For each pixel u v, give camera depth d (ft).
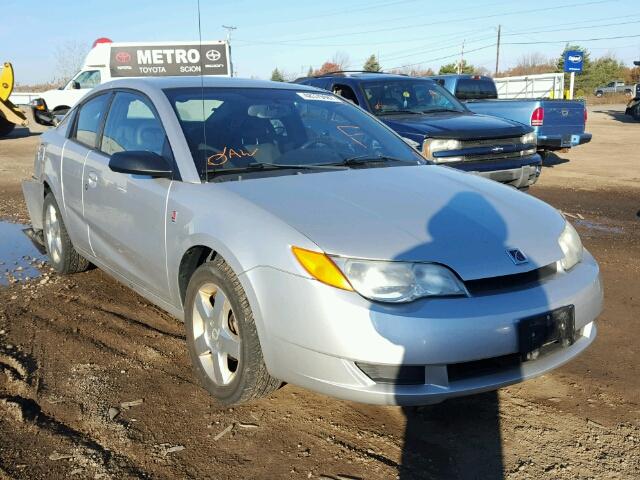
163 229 11.41
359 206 9.99
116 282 16.89
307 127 13.47
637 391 11.11
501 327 8.74
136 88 13.73
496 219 10.20
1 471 8.74
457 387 8.72
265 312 9.17
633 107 93.40
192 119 12.35
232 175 11.35
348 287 8.63
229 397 10.14
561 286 9.64
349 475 8.75
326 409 10.48
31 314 14.60
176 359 12.34
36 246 20.48
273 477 8.70
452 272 8.90
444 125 24.59
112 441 9.50
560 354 9.64
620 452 9.31
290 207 9.82
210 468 8.89
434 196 10.78
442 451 9.34
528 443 9.53
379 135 14.37
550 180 36.37
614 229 23.53
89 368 11.86
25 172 40.06
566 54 82.02
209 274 10.23
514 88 73.82
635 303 15.44
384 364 8.46
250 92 13.84
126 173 11.54
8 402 10.53
